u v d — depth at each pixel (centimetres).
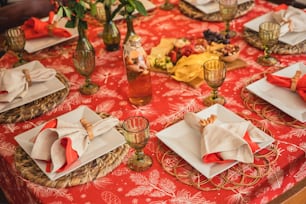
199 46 163
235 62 161
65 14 147
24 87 153
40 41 186
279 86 146
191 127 132
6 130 141
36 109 147
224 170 116
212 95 147
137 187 116
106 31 175
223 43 169
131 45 139
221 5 172
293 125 132
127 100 150
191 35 182
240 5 198
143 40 182
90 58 150
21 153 130
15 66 174
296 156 121
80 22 146
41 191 117
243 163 119
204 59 155
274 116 136
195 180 116
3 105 148
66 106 150
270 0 225
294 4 224
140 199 112
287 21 172
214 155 119
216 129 123
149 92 146
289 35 172
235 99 145
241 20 191
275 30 153
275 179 118
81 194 115
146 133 116
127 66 141
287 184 123
